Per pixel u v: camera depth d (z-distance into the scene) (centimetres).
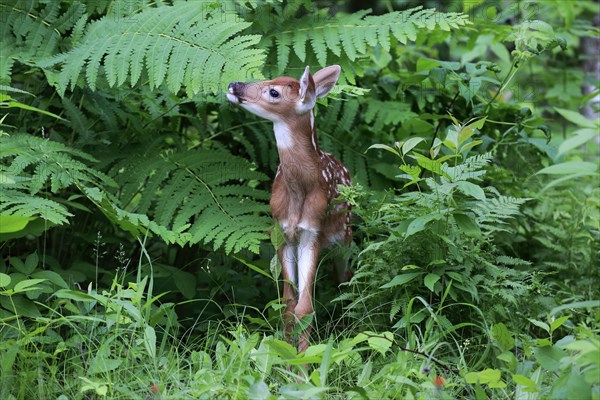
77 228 992
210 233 890
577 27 1605
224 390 689
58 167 858
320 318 952
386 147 835
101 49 877
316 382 698
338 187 886
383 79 1159
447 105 1148
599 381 643
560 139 1484
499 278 866
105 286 943
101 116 990
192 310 956
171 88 847
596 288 1023
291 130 871
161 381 723
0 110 951
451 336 834
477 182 1036
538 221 1113
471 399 745
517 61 1060
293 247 902
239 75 834
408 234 807
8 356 708
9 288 813
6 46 906
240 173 959
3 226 762
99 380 715
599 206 1105
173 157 966
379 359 816
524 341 762
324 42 984
